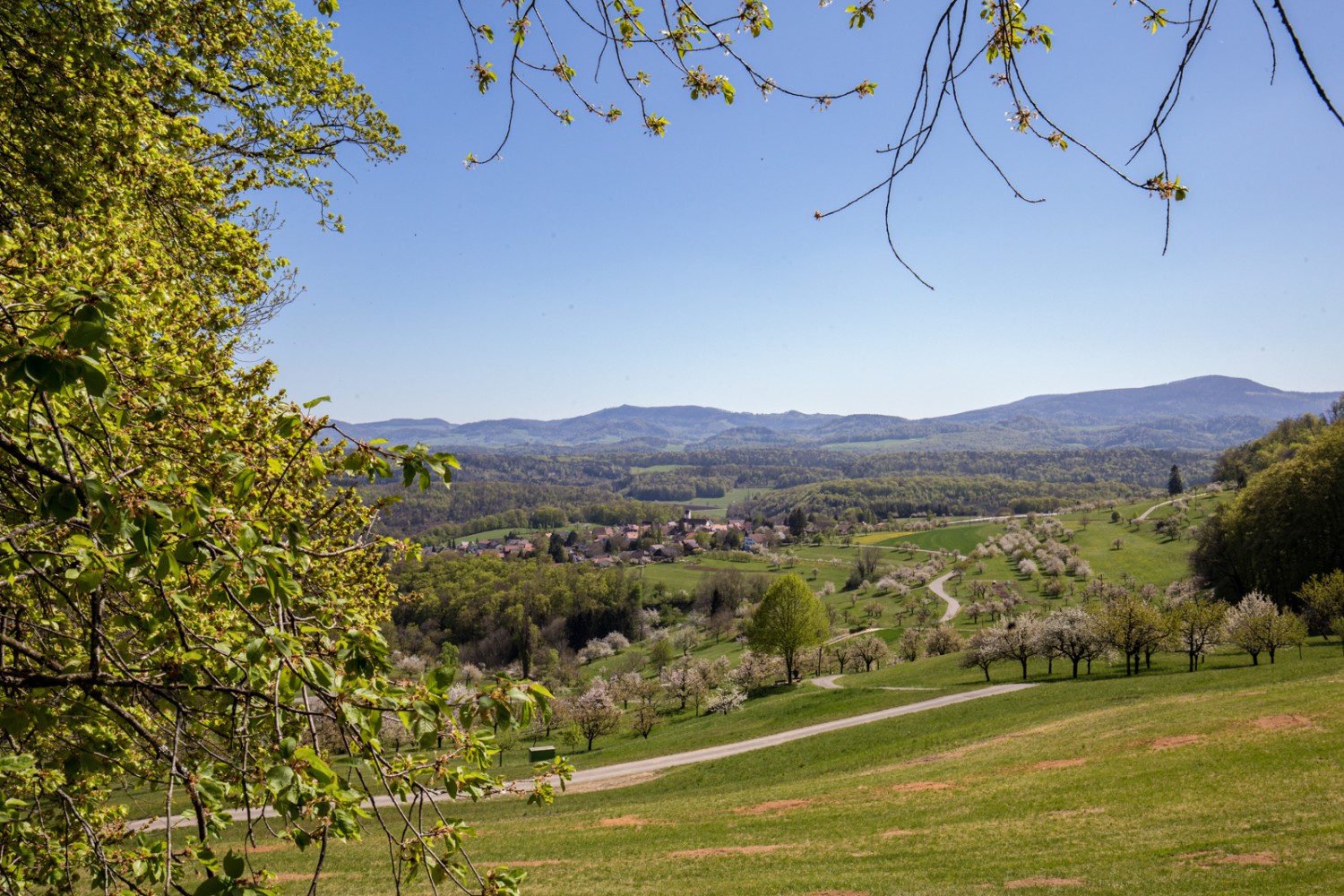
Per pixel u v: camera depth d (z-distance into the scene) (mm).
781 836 28734
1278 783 24672
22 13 7043
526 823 37312
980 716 50062
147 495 3129
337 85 13398
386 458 3871
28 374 2734
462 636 126062
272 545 3469
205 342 7105
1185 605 62938
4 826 4500
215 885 3246
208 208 10609
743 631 128000
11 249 4559
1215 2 2117
